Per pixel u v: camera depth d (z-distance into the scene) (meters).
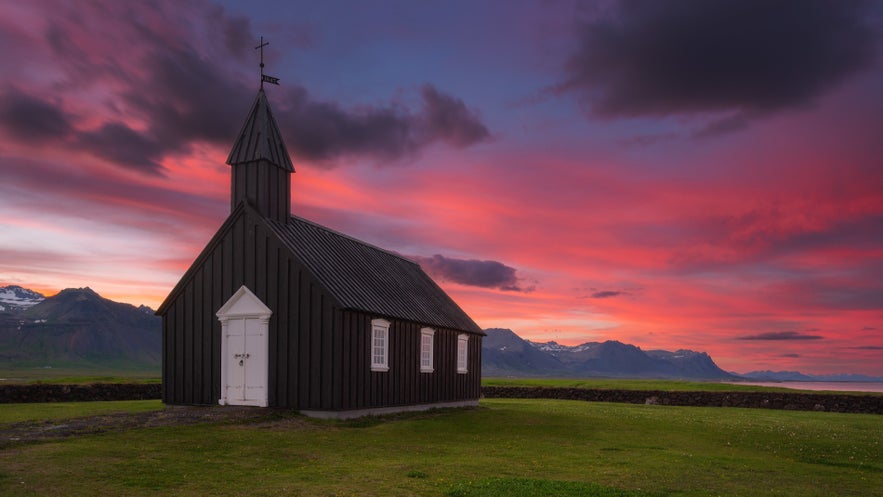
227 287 27.80
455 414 30.78
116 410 27.45
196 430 20.06
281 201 29.16
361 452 18.44
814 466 18.61
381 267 34.75
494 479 14.41
